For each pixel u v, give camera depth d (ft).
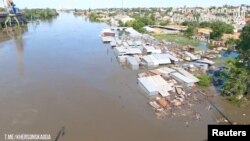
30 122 141.69
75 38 441.27
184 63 267.18
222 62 264.11
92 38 443.32
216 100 171.22
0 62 274.16
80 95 180.75
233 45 309.63
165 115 149.89
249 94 174.09
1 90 189.98
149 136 127.34
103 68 251.60
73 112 153.79
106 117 147.54
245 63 177.17
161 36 457.68
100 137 126.31
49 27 627.05
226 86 175.94
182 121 142.61
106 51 333.01
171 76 221.25
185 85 199.62
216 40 383.45
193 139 124.47
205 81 199.72
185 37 445.37
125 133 130.11
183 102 167.73
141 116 148.87
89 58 293.02
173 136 127.34
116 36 453.58
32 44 382.83
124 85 202.90
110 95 181.27
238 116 148.87
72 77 221.25
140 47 342.23
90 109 158.30
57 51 329.93
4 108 159.22
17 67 253.44
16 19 610.65
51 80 213.05
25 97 176.96
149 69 250.57
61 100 171.94
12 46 369.71
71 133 130.11
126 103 167.73
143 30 510.99
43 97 176.96
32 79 215.92
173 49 330.75
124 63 273.13
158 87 187.83
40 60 282.15
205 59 276.21
